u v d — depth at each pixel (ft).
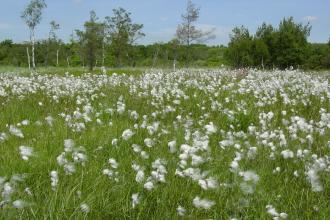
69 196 12.05
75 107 30.48
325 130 22.72
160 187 13.84
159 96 32.50
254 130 21.49
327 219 12.30
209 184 13.48
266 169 16.17
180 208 12.25
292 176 15.94
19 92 39.45
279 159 17.71
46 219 11.10
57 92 37.47
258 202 12.91
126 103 31.22
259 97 32.91
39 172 14.51
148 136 20.08
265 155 17.79
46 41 246.47
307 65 153.48
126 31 184.34
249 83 40.78
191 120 23.88
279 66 156.35
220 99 32.48
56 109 29.48
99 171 14.73
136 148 16.47
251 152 17.35
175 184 14.01
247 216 12.12
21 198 12.42
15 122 24.34
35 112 27.81
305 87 40.63
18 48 271.28
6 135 19.75
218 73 59.98
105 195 13.07
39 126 22.29
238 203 12.66
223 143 17.74
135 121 24.73
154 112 27.30
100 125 22.21
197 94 34.63
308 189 14.34
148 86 40.88
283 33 155.43
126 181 13.89
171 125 23.30
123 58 201.77
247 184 13.57
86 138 18.99
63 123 22.62
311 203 13.50
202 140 19.08
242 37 158.10
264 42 157.07
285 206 12.98
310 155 17.93
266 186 14.57
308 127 22.11
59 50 266.98
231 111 25.52
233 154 17.62
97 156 16.63
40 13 176.45
